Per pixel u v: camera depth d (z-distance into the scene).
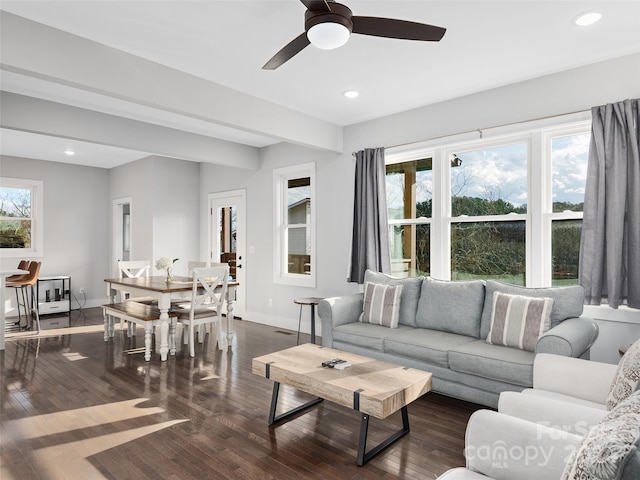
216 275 4.45
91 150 6.23
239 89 3.77
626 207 3.00
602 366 2.02
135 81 3.10
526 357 2.72
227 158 5.66
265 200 6.00
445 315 3.51
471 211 3.98
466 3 2.41
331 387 2.28
